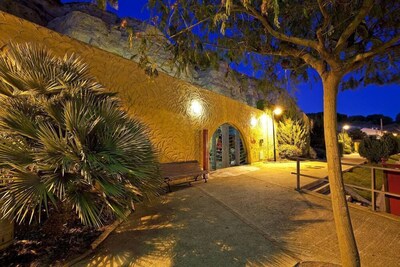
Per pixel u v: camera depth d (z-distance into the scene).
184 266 2.35
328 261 2.39
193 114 7.20
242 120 10.14
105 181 2.40
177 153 6.49
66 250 2.64
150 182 3.20
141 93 5.55
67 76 2.98
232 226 3.35
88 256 2.55
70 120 2.41
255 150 11.10
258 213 3.88
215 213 3.90
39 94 2.61
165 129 6.14
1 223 2.48
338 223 1.93
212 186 5.96
